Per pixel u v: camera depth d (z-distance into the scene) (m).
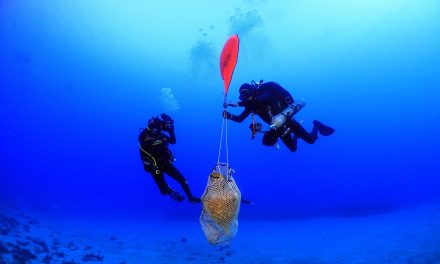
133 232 19.30
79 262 12.48
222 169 2.52
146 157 3.99
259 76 47.72
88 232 18.47
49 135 54.28
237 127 52.19
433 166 44.22
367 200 28.36
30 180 45.03
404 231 14.30
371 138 50.84
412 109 49.91
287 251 14.23
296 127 4.18
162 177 4.01
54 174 54.88
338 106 50.75
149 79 50.94
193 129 57.94
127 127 56.72
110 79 50.47
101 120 55.59
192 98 54.53
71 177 57.22
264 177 51.50
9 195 26.11
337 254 12.77
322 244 14.74
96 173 58.78
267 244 15.91
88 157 58.25
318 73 48.38
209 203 2.31
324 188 41.09
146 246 15.76
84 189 46.22
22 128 51.91
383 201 26.77
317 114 51.31
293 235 17.75
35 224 17.89
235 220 2.40
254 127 3.94
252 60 45.47
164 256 14.13
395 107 50.12
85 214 26.27
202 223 2.46
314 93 50.28
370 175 46.72
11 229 14.71
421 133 49.94
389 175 46.41
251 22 38.34
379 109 50.31
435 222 14.45
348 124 51.09
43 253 12.71
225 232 2.37
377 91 49.62
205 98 54.25
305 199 32.16
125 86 51.50
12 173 46.00
